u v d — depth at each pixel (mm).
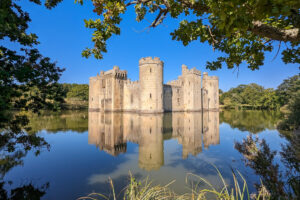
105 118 30047
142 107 39406
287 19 2826
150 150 10078
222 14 2092
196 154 9047
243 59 5062
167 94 47469
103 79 51156
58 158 8328
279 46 3023
